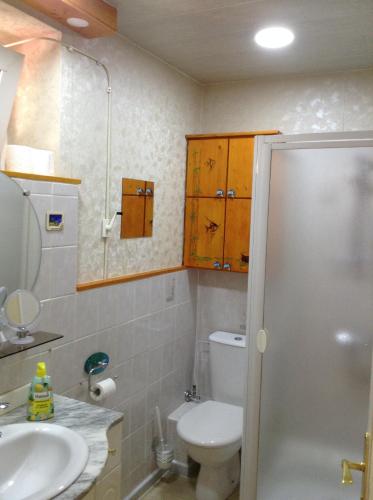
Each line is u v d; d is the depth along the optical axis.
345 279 1.76
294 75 2.80
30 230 1.73
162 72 2.60
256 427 1.95
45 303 1.84
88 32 1.91
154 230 2.64
